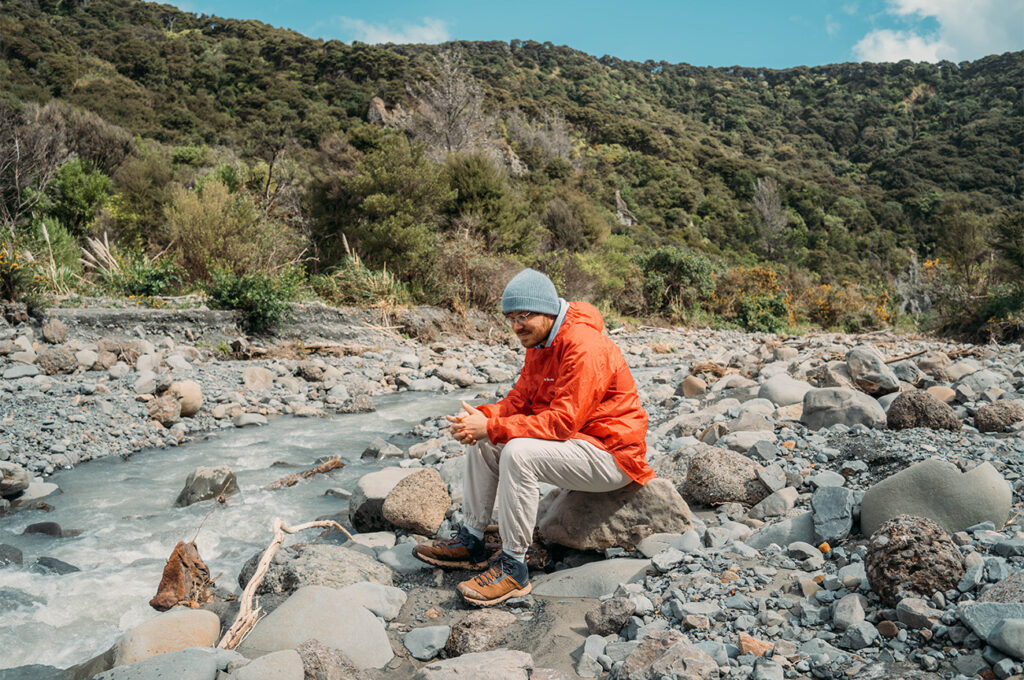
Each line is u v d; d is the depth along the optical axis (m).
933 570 2.26
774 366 7.95
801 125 101.50
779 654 2.11
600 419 3.00
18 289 8.22
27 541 3.72
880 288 23.12
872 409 4.61
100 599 3.02
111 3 70.25
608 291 19.14
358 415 7.43
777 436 4.64
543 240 20.42
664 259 20.31
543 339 2.95
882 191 73.19
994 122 83.75
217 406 7.01
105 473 5.04
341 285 13.30
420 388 9.09
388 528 3.77
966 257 15.69
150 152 20.23
